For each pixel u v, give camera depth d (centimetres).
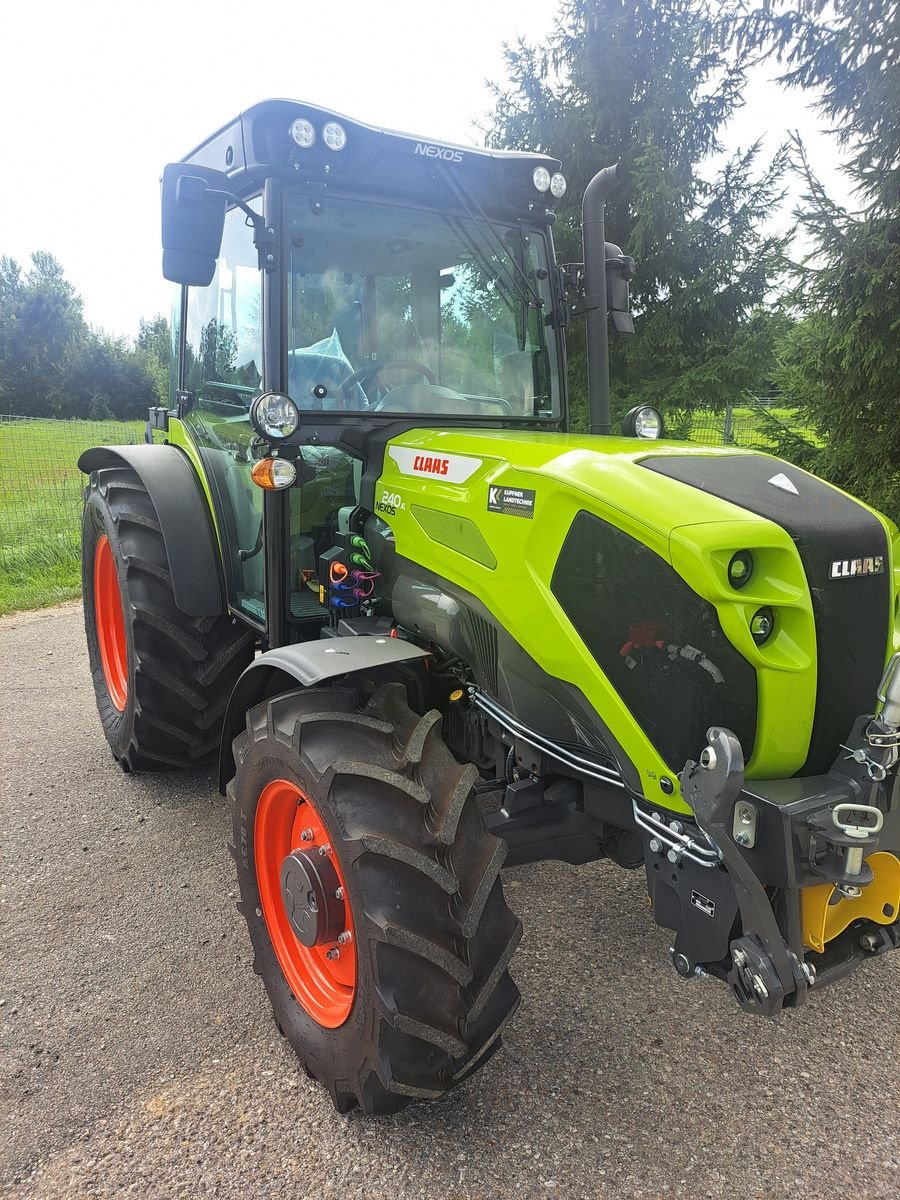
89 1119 204
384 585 266
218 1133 200
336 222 269
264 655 234
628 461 196
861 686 186
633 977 257
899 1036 232
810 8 707
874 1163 191
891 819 180
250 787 227
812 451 764
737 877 167
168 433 400
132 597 340
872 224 661
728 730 175
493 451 225
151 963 263
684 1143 197
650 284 875
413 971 184
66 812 360
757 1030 235
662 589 177
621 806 208
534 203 299
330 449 291
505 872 317
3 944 271
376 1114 198
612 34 854
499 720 227
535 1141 198
